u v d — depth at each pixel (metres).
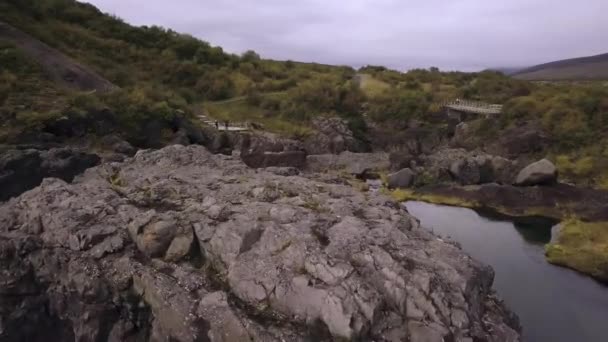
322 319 15.89
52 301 20.44
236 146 53.88
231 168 30.61
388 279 16.92
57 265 20.25
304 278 16.89
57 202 22.86
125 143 41.78
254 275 17.56
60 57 54.94
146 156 32.69
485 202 42.91
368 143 65.25
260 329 15.69
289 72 88.56
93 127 42.28
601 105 53.47
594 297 26.14
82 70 54.44
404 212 24.92
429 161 52.75
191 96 69.00
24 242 20.98
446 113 65.81
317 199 23.98
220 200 22.98
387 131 65.94
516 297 26.06
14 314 20.61
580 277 28.70
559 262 30.53
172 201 23.55
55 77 49.75
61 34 65.75
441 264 17.94
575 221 36.34
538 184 43.03
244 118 64.94
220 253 18.88
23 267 20.94
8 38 52.53
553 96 59.81
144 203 23.47
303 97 71.25
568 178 46.34
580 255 30.72
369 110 70.06
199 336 16.22
